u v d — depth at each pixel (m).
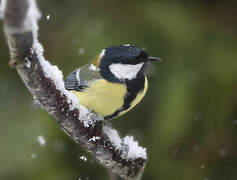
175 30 10.80
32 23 3.94
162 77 10.72
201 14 11.15
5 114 10.88
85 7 11.40
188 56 10.72
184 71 10.62
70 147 10.72
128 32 10.80
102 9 11.24
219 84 10.53
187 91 10.47
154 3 11.11
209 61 10.66
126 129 11.08
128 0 11.18
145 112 10.96
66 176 10.66
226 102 10.52
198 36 10.82
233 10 11.20
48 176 10.52
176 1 11.20
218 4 11.24
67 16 11.47
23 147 10.54
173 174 10.71
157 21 10.86
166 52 10.75
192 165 10.71
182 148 10.60
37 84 4.68
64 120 5.39
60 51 10.98
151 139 10.65
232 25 11.09
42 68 4.59
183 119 10.34
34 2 3.85
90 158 10.80
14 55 4.20
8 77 11.28
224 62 10.59
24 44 4.08
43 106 5.16
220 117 10.56
